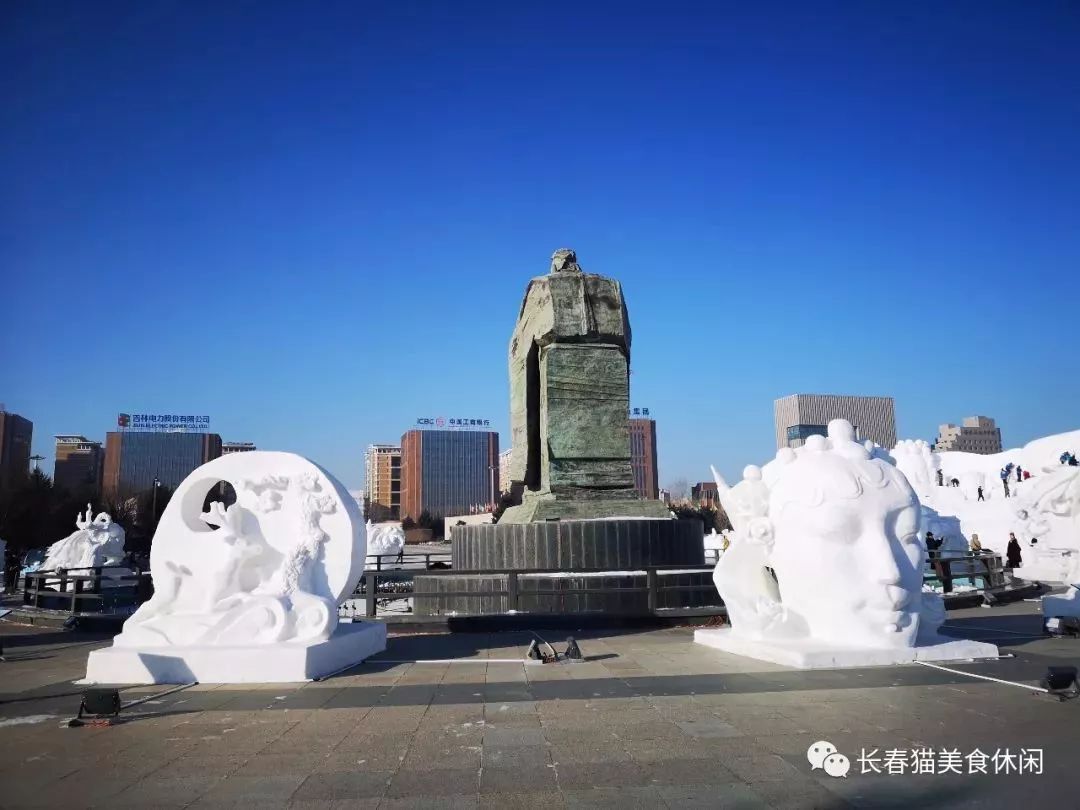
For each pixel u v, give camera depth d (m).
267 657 8.05
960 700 6.58
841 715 6.11
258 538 9.19
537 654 9.08
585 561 13.50
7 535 51.41
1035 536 23.50
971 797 4.34
